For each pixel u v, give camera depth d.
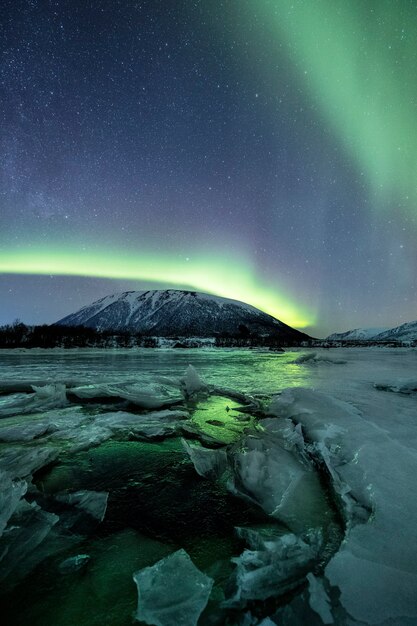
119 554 2.80
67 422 6.84
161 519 3.40
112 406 8.43
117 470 4.66
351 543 2.57
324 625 1.90
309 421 6.10
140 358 29.28
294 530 3.09
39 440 5.76
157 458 5.10
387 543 2.55
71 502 3.67
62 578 2.50
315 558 2.60
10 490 3.45
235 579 2.39
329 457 4.39
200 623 2.05
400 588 2.11
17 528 3.10
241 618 2.08
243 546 2.93
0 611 2.20
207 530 3.20
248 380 14.09
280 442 5.49
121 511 3.56
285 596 2.21
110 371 16.48
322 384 12.23
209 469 4.57
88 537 3.07
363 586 2.14
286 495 3.73
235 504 3.72
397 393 9.61
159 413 7.54
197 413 7.94
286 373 17.16
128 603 2.25
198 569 2.50
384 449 4.53
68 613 2.17
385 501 3.16
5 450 5.06
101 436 5.97
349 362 25.94
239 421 7.20
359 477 3.74
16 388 10.88
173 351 50.53
